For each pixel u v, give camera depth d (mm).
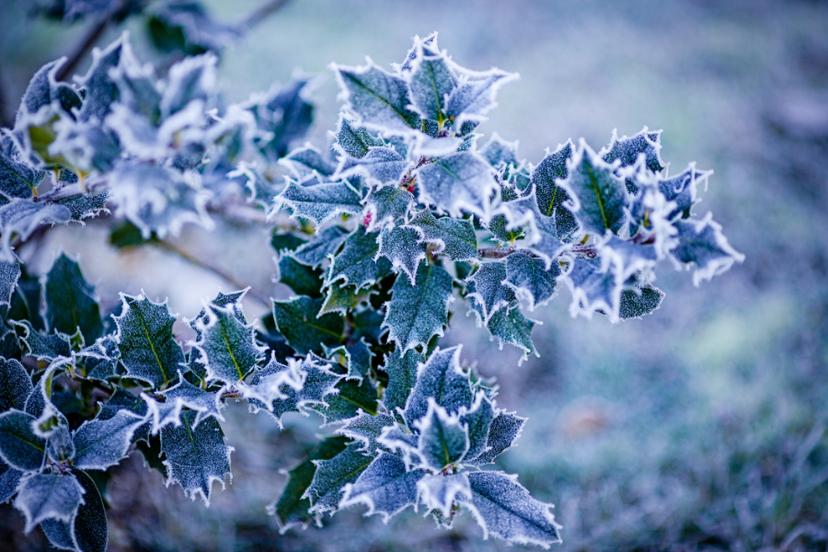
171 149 834
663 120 2508
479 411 890
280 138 1153
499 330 951
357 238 952
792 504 1389
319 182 979
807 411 1601
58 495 871
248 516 1367
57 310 1031
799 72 2826
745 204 2234
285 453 1481
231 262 1749
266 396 877
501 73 883
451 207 868
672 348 1901
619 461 1573
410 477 888
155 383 939
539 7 3025
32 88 881
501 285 933
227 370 903
